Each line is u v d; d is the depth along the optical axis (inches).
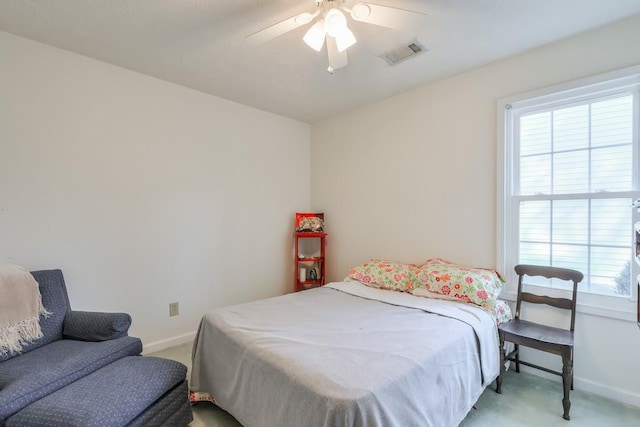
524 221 92.4
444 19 72.8
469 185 100.8
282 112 139.0
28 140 82.1
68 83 88.0
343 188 140.3
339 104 129.1
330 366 52.7
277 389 53.9
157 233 106.0
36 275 76.0
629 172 76.3
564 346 69.8
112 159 96.1
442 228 107.3
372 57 90.7
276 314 80.4
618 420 68.3
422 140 112.3
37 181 83.5
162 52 88.1
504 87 93.0
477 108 98.6
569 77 81.8
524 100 88.9
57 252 86.7
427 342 62.7
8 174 79.4
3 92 78.7
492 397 77.3
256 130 134.1
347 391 45.9
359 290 104.8
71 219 89.0
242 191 129.6
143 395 55.2
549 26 76.2
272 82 107.8
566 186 85.6
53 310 75.5
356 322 74.3
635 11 70.7
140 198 102.0
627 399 74.2
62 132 87.3
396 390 49.1
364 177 131.6
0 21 73.7
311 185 155.6
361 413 43.7
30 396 51.3
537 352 88.4
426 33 78.7
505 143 93.0
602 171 80.0
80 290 90.7
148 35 79.6
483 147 97.6
